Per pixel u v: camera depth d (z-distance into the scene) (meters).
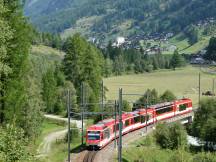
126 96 173.50
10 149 27.05
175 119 112.69
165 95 135.62
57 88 123.31
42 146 77.56
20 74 59.88
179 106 116.44
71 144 80.44
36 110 76.38
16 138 27.94
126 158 69.00
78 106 118.56
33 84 77.62
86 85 118.62
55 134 93.75
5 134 27.64
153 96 129.62
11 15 56.19
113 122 80.88
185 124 120.00
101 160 65.50
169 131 86.81
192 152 88.06
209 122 94.56
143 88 198.50
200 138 95.88
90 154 69.94
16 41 57.53
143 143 82.69
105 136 75.56
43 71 157.62
